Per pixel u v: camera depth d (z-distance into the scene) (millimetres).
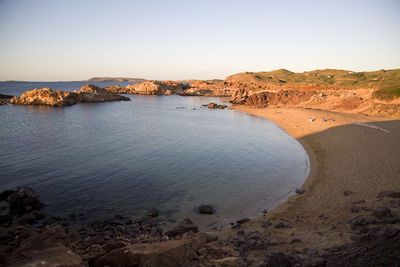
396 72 197875
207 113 89000
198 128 59188
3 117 67688
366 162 28469
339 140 40656
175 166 31219
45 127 54906
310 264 9523
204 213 19734
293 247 12141
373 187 21234
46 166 29781
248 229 16188
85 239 14867
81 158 33281
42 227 17047
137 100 137500
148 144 42031
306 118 65688
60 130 52031
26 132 49031
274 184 25734
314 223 15883
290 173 28953
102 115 77500
